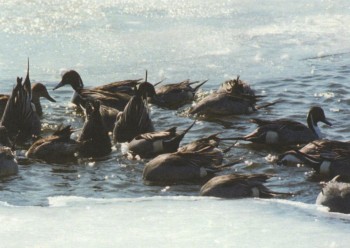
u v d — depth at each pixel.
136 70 22.19
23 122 17.36
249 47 24.28
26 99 17.42
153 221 12.16
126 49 23.89
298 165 15.30
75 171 15.08
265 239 11.45
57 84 21.08
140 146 16.09
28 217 12.32
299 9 28.78
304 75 21.58
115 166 15.42
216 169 14.77
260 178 13.69
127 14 27.38
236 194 13.39
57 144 15.88
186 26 26.23
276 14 27.98
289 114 18.61
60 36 24.86
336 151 14.91
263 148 16.47
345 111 18.67
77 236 11.53
